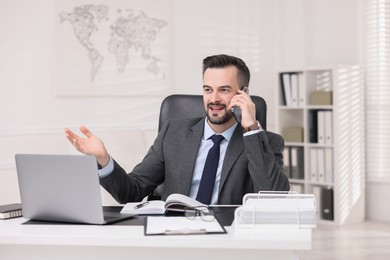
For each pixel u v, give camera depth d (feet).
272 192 9.05
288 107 22.06
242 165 9.76
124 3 20.77
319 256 16.78
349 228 20.68
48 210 8.04
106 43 20.51
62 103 19.86
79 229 7.61
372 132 22.04
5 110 18.85
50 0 19.49
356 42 22.24
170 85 21.79
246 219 7.45
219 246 6.93
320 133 21.47
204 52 22.41
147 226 7.62
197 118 10.66
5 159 18.76
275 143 10.29
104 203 14.99
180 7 21.90
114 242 7.13
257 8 23.34
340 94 21.02
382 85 21.75
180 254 7.27
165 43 21.61
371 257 16.65
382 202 22.03
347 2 22.40
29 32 19.20
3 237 7.30
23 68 19.13
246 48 23.16
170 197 8.66
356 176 21.66
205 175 9.91
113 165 9.30
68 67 19.85
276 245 6.88
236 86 9.77
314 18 23.16
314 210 7.43
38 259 7.50
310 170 21.80
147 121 21.43
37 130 19.36
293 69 21.86
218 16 22.63
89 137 9.04
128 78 20.97
